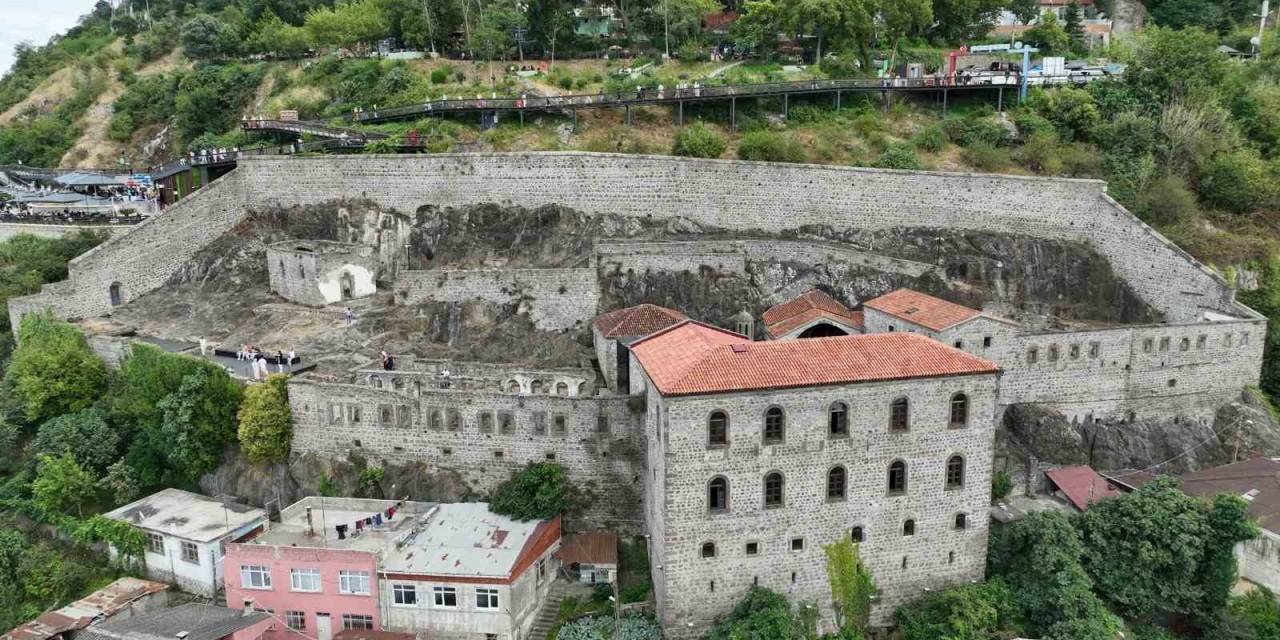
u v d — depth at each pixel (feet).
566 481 208.13
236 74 453.58
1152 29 431.43
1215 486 214.48
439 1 457.68
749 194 293.64
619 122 352.69
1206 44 380.78
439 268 293.84
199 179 348.59
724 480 174.91
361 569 186.19
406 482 216.33
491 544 193.36
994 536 200.13
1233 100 357.00
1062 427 228.02
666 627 178.50
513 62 431.84
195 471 228.02
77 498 226.17
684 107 361.51
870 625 186.70
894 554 185.26
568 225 294.25
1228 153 324.19
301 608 191.62
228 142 402.52
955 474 185.47
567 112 353.51
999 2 455.22
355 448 221.46
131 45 558.56
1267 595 191.62
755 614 172.76
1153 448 235.61
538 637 186.29
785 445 175.63
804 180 291.17
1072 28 472.03
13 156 470.80
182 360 233.55
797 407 174.70
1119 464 233.14
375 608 187.52
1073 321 269.03
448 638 185.98
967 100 373.20
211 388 226.58
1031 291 273.54
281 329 266.36
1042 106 356.38
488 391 217.36
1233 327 240.53
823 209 292.40
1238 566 197.57
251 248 311.47
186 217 307.99
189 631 174.40
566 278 265.75
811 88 360.89
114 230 322.96
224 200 317.22
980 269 274.57
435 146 327.47
